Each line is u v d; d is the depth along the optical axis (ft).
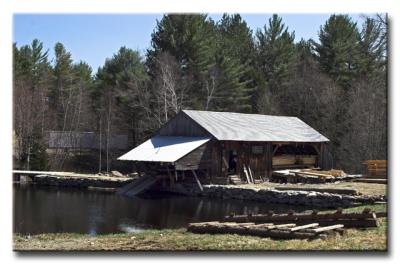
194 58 159.63
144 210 81.71
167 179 110.83
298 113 168.04
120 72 176.65
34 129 156.66
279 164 123.85
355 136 139.44
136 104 161.99
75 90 195.42
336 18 169.99
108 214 77.25
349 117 151.33
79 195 102.99
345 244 41.11
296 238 44.86
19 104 153.69
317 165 133.69
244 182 112.88
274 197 91.71
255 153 118.73
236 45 184.85
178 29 160.97
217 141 112.88
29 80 171.63
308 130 135.95
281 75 177.78
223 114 126.62
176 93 159.02
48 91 181.37
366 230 46.26
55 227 65.21
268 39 186.91
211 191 102.12
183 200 95.71
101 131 176.65
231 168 118.11
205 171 112.06
